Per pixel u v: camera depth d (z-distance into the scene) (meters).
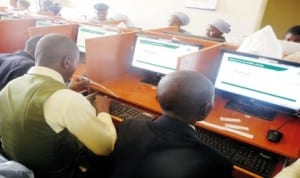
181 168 0.82
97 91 1.81
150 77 2.09
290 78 1.48
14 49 2.60
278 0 3.94
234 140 1.38
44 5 4.62
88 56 1.77
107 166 1.25
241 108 1.66
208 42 1.88
